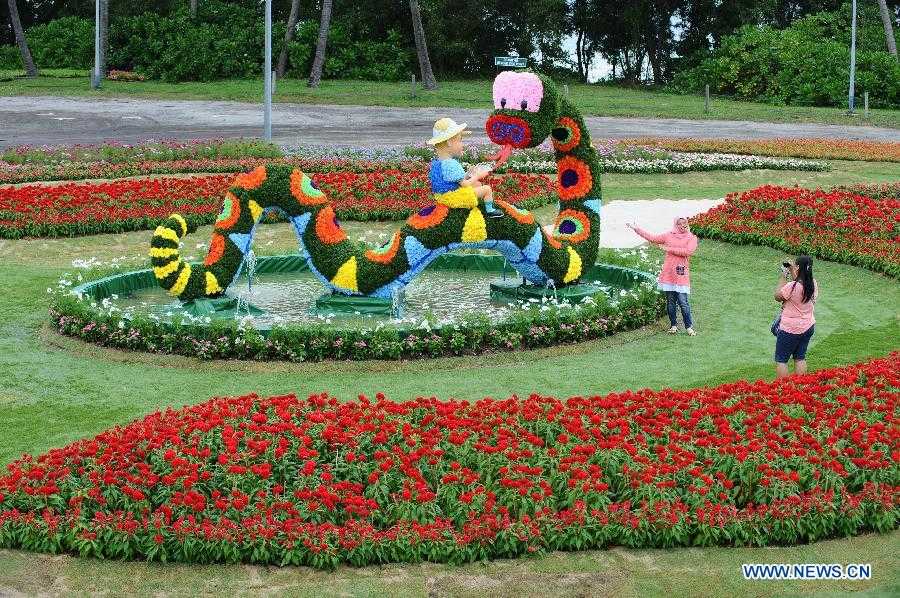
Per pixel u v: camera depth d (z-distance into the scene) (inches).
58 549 303.0
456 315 530.3
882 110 1846.7
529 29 2265.0
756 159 1136.8
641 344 519.2
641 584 288.4
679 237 530.9
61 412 417.7
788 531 310.3
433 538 298.8
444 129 532.7
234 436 336.5
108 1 2251.5
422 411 369.4
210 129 1382.9
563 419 355.6
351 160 1045.2
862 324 566.3
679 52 2453.2
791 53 1983.3
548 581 289.4
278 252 669.3
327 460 334.6
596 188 586.9
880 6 2021.4
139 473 321.7
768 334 544.1
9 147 1168.2
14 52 2303.2
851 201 787.4
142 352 486.3
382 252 539.8
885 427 358.6
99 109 1599.4
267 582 288.8
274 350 479.2
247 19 2209.6
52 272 649.0
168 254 531.8
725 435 346.3
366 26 2239.2
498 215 542.9
